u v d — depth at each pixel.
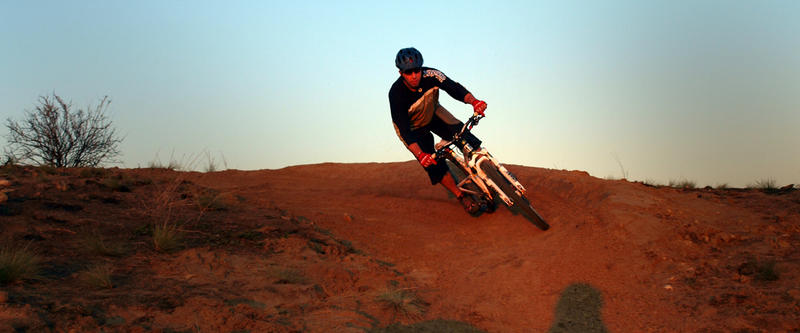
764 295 3.25
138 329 2.65
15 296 2.78
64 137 9.12
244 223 5.20
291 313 3.18
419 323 3.27
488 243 5.28
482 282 4.10
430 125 5.59
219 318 2.91
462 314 3.47
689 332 2.98
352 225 5.77
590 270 4.13
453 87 5.12
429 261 4.77
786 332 2.80
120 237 4.27
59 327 2.54
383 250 4.99
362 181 8.75
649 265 4.12
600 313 3.40
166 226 4.57
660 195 6.27
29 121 8.92
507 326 3.29
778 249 4.11
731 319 3.02
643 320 3.24
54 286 3.08
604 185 6.55
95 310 2.79
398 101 5.17
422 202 7.00
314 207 6.60
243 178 8.95
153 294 3.13
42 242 3.88
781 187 7.16
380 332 3.05
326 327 2.99
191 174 9.05
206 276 3.64
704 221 5.09
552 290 3.82
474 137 5.38
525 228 5.59
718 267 3.89
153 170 8.84
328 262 4.32
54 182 5.69
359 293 3.67
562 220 5.59
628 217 5.11
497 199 6.47
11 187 5.27
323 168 10.22
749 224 4.90
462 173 6.09
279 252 4.43
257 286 3.54
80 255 3.71
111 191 5.81
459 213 6.53
